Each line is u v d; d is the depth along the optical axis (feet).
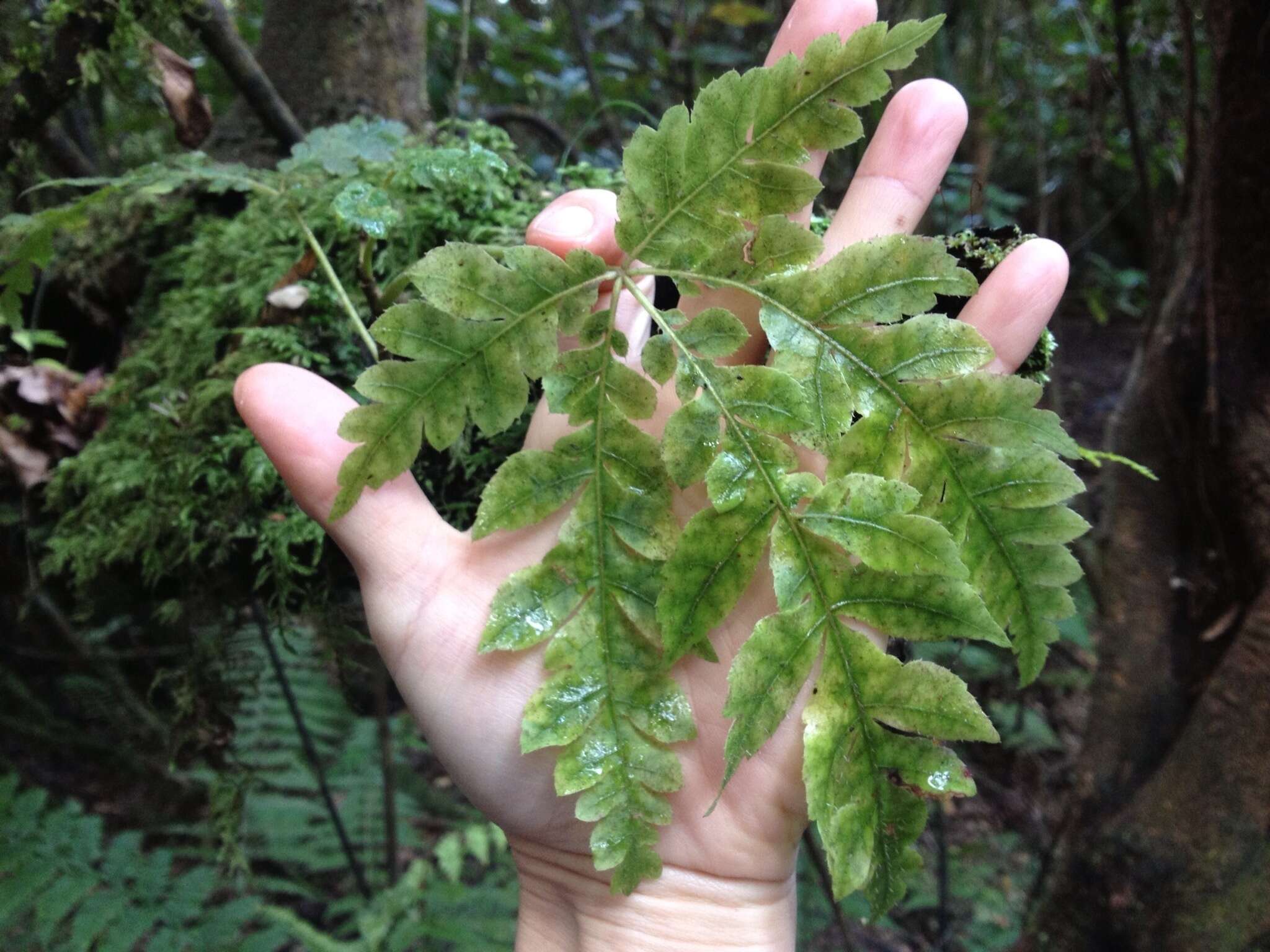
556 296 0.52
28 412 0.85
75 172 1.02
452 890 1.32
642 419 0.53
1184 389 1.15
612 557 0.54
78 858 1.26
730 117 0.51
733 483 0.51
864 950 1.50
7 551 1.05
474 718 0.61
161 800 1.74
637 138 0.52
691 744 0.61
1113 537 1.30
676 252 0.52
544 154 1.85
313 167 0.71
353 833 1.53
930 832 1.73
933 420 0.52
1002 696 2.00
